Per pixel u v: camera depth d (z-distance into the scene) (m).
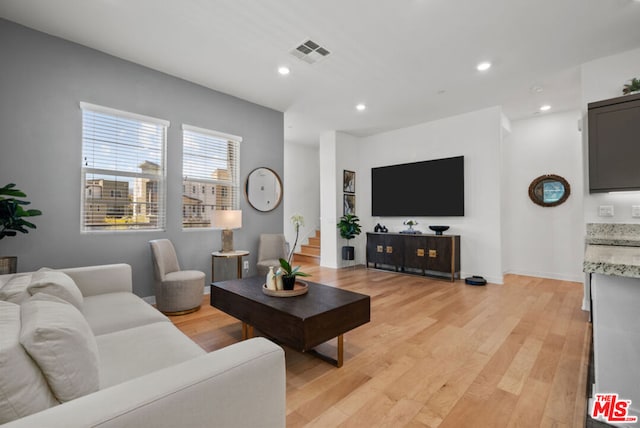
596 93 3.21
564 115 4.81
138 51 3.12
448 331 2.72
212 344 2.42
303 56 3.20
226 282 2.74
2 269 2.29
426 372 2.02
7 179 2.66
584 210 3.16
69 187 2.95
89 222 3.09
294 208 7.45
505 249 5.21
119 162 3.28
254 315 2.18
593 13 2.49
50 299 1.28
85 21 2.65
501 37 2.84
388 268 5.95
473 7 2.44
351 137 6.40
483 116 4.77
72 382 0.85
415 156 5.62
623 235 2.93
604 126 2.65
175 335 1.61
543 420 1.55
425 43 2.95
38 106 2.80
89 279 2.31
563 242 4.79
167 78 3.60
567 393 1.78
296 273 2.37
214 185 4.07
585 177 3.17
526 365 2.11
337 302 2.13
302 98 4.34
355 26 2.69
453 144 5.11
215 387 0.81
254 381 0.90
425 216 5.41
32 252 2.77
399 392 1.80
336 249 6.03
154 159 3.53
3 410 0.72
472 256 4.88
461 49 3.06
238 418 0.86
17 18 2.62
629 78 3.04
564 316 3.11
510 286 4.41
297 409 1.64
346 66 3.41
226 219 3.71
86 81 3.04
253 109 4.50
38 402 0.78
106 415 0.65
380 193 6.07
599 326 1.53
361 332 2.71
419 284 4.59
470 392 1.80
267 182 4.64
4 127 2.65
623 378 1.48
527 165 5.11
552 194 4.88
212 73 3.58
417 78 3.70
